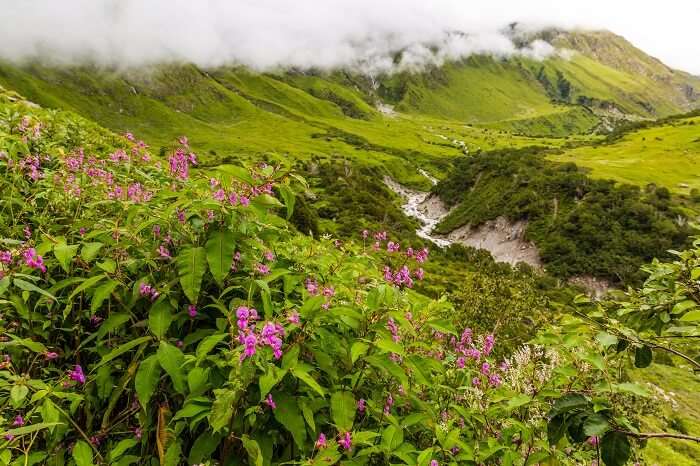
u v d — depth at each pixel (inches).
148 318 158.2
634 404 193.2
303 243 214.8
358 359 168.6
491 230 5792.3
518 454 175.5
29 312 162.6
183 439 154.9
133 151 311.1
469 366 238.2
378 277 188.7
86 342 160.2
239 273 177.3
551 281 4160.9
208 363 148.3
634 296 181.0
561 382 175.8
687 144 7652.6
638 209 4736.7
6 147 236.5
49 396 133.3
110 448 143.0
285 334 136.1
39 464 134.5
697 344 170.6
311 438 156.3
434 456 173.2
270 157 171.2
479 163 7455.7
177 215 177.6
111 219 192.7
